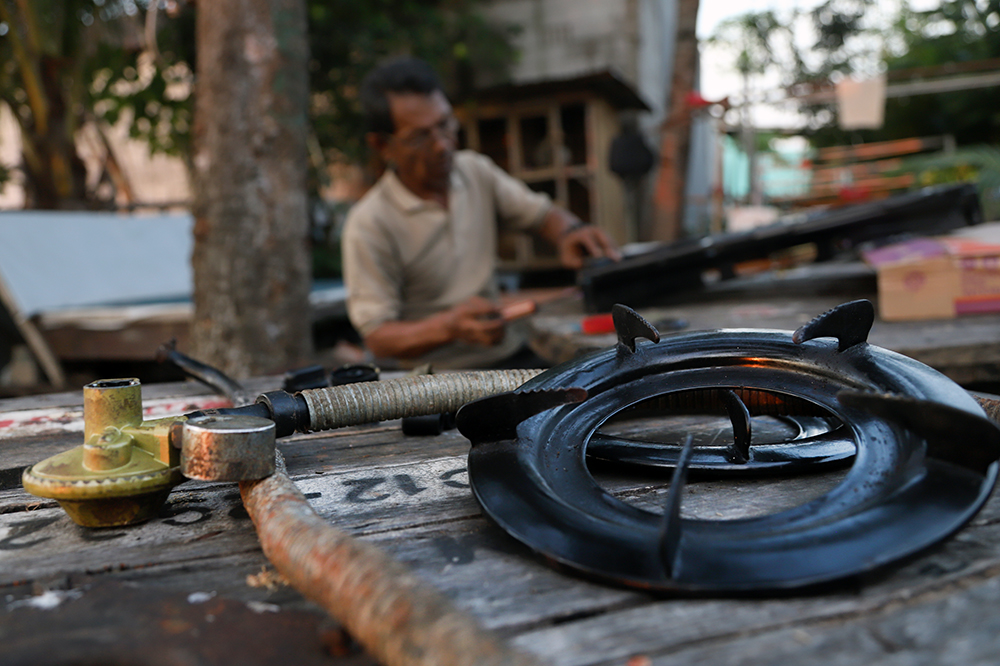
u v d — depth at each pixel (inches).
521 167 279.0
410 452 36.2
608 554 20.3
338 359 145.7
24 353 169.6
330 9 238.7
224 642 17.7
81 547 24.7
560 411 29.3
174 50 232.8
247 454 23.9
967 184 88.9
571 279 269.7
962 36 446.9
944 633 16.4
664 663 16.1
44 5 213.2
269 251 121.1
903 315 71.6
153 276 197.2
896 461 22.8
